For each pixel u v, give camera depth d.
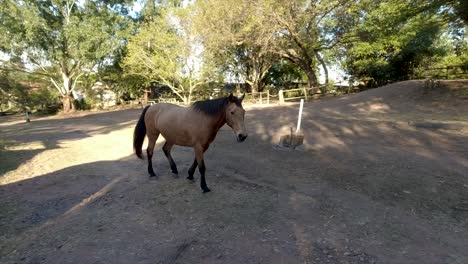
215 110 4.72
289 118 12.87
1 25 27.08
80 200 4.82
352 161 6.27
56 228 3.84
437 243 3.21
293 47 23.23
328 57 29.09
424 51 22.36
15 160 7.95
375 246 3.19
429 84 15.87
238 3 19.73
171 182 5.52
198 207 4.33
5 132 17.47
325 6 18.94
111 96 46.44
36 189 5.43
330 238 3.37
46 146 10.57
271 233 3.52
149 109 5.90
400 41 20.80
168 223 3.87
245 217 3.95
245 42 21.92
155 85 38.94
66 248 3.35
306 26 20.58
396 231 3.47
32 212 4.39
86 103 38.75
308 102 19.80
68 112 34.56
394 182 4.94
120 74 34.75
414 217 3.77
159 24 24.84
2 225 3.97
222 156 7.36
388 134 8.66
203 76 25.20
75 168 6.93
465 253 3.04
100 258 3.14
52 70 35.91
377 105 14.15
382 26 17.75
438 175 5.14
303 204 4.29
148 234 3.61
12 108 42.34
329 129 9.95
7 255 3.26
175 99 29.75
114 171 6.55
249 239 3.40
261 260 3.00
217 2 20.83
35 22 26.78
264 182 5.30
